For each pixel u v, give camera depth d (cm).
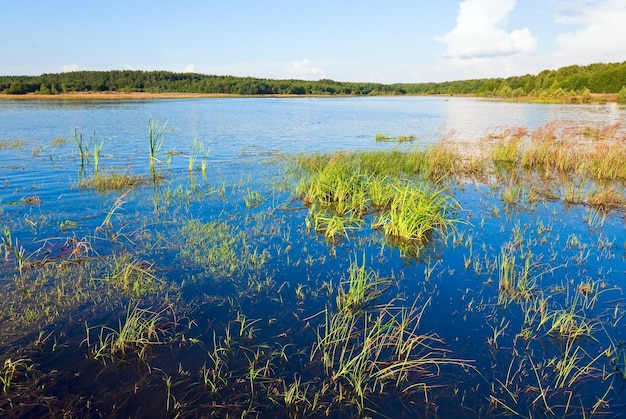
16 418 431
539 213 1176
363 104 8406
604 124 3203
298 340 582
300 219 1112
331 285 729
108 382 491
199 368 521
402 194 1098
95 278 739
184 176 1625
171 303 668
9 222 1021
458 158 1900
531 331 603
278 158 2048
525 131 2092
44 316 619
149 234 963
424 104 8281
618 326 614
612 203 1260
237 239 950
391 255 883
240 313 646
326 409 460
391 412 458
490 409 463
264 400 471
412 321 631
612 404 469
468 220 1116
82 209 1148
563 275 780
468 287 740
